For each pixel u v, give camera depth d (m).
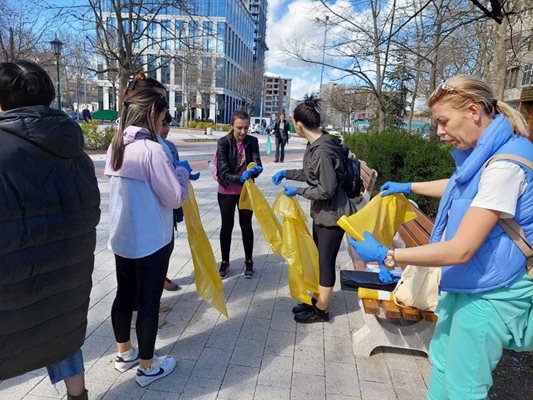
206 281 2.97
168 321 3.28
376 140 7.86
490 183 1.47
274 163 14.59
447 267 1.71
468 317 1.66
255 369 2.69
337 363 2.78
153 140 2.36
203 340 3.02
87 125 16.23
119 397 2.39
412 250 1.62
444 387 1.84
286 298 3.76
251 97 58.16
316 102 3.01
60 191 1.62
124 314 2.55
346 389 2.52
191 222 3.03
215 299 2.96
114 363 2.71
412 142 6.88
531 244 1.54
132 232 2.32
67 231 1.66
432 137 8.03
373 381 2.60
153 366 2.52
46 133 1.53
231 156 3.88
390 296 2.63
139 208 2.31
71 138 1.62
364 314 2.81
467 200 1.60
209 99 56.31
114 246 2.39
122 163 2.26
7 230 1.46
